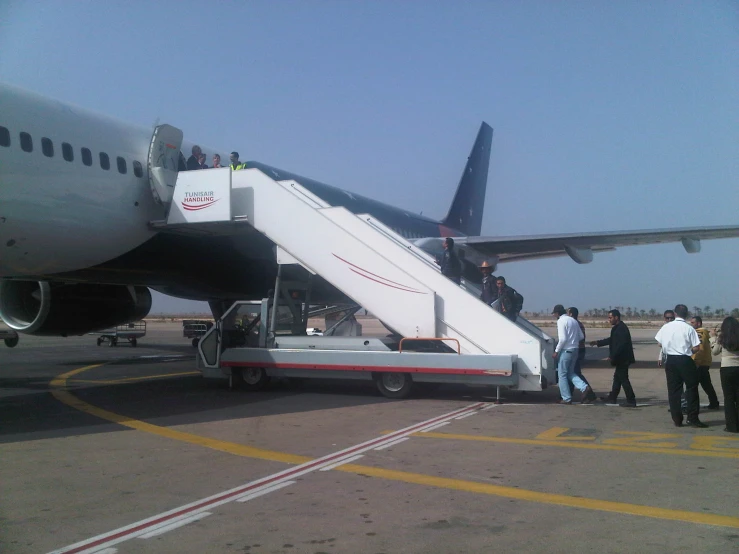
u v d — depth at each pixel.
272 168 16.66
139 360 18.92
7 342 25.81
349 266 10.73
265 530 4.19
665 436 7.30
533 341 9.73
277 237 11.30
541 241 17.52
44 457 6.29
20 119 9.61
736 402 7.50
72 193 10.23
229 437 7.27
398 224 21.92
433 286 10.37
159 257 12.80
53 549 3.86
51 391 11.44
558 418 8.52
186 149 13.66
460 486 5.21
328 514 4.51
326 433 7.48
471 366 9.68
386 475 5.57
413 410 9.22
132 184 11.46
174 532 4.15
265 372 11.16
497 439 7.11
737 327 7.45
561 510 4.58
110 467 5.88
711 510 4.58
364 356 10.30
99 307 15.98
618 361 9.71
